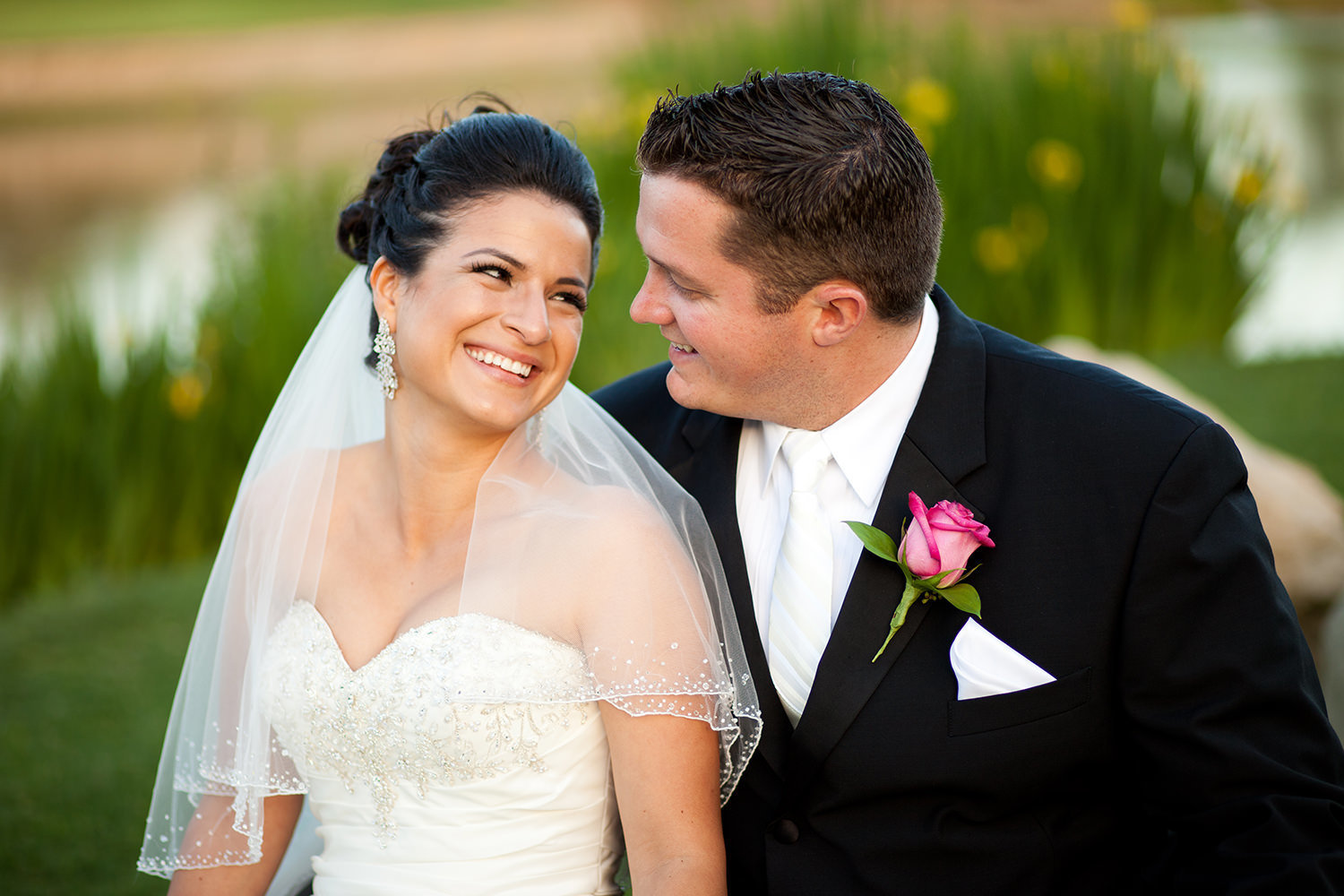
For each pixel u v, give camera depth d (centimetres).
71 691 413
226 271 584
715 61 627
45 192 1054
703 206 186
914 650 188
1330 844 164
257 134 1209
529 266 197
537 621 198
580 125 627
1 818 340
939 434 196
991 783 182
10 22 1914
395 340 211
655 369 250
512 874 194
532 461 213
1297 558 344
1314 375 569
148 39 1812
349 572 213
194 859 216
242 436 540
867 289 188
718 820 192
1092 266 592
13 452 518
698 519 206
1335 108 1017
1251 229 637
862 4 664
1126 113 596
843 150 183
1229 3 1523
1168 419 187
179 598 486
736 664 195
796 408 200
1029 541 186
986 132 589
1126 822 192
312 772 205
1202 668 176
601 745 199
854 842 187
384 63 1634
